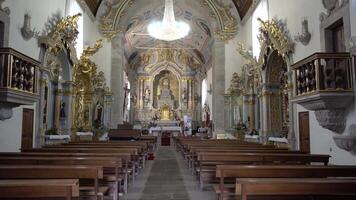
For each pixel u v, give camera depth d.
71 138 15.98
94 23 21.55
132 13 23.55
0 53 7.55
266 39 14.58
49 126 14.38
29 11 11.31
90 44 20.81
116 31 21.67
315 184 3.51
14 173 4.46
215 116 21.42
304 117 11.30
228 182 6.54
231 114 20.89
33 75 8.76
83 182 6.23
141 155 11.27
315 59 8.07
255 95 18.20
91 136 18.02
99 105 20.02
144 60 37.44
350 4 8.28
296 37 11.93
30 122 11.63
